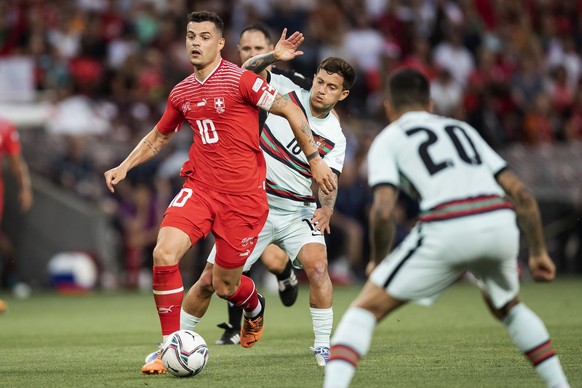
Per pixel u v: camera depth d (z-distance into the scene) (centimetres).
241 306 2525
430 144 1722
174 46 6675
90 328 3547
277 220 2516
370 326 1680
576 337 2942
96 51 6519
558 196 6500
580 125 7606
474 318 3762
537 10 8431
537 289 5441
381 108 6550
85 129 5931
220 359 2511
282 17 6812
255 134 2273
